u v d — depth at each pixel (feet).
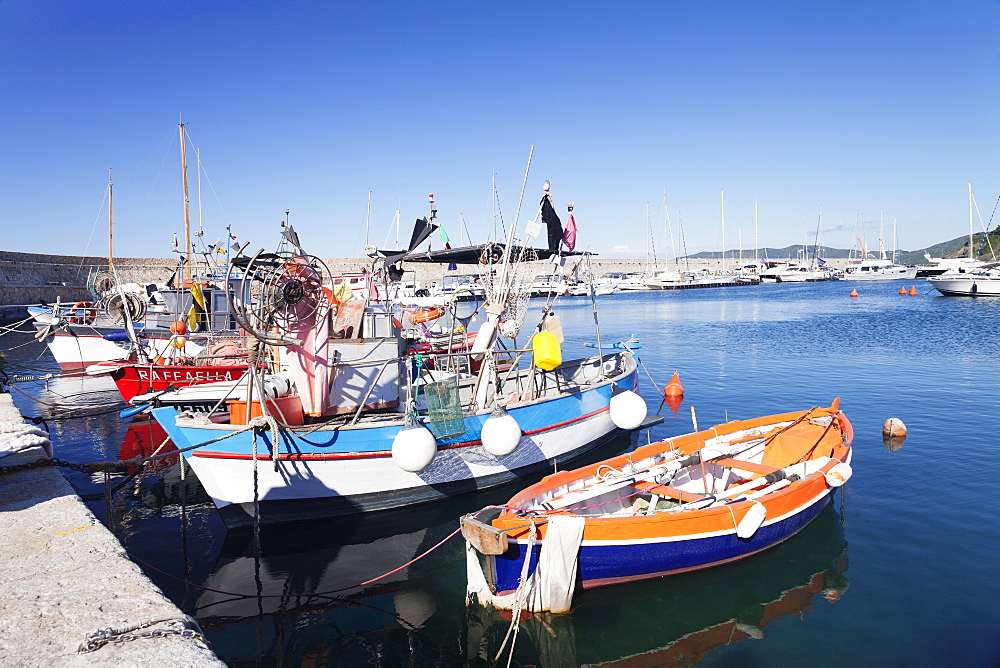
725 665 17.74
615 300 237.66
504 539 18.93
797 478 26.76
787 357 79.61
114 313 61.21
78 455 42.01
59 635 11.53
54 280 149.38
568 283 37.86
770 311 159.33
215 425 26.91
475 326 54.65
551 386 40.40
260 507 27.66
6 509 18.26
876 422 44.62
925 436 40.52
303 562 25.26
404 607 21.70
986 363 69.92
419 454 25.73
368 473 28.81
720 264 368.89
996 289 171.73
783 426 33.35
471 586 20.89
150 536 28.30
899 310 145.79
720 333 111.14
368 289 44.86
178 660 10.77
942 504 28.84
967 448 37.50
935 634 18.93
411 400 27.50
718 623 19.81
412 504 30.42
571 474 24.71
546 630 19.62
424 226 40.93
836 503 29.32
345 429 27.89
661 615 20.33
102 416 54.13
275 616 21.21
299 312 27.66
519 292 34.86
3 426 22.18
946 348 82.48
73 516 17.69
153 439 46.01
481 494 32.50
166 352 54.08
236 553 26.23
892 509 28.40
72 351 69.41
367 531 28.17
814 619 19.93
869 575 22.57
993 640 18.53
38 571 14.21
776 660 17.89
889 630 19.20
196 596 22.61
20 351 103.65
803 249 414.82
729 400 55.21
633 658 18.21
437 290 132.05
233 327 55.52
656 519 21.06
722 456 28.48
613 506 25.62
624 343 47.83
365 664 18.40
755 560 23.79
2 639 11.35
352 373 30.30
